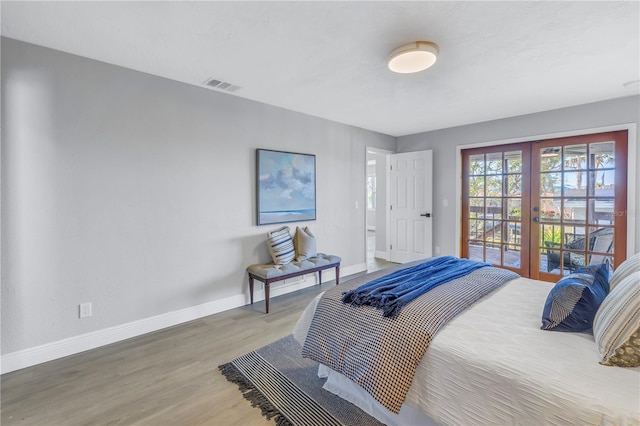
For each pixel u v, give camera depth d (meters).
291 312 3.20
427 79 2.85
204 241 3.10
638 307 1.14
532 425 1.08
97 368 2.16
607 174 3.54
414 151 5.19
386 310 1.60
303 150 3.99
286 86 3.02
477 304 1.79
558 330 1.44
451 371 1.30
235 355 2.33
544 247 4.02
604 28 2.01
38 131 2.20
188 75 2.76
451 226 4.81
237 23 1.94
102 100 2.47
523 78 2.83
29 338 2.19
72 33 2.05
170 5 1.75
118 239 2.57
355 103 3.56
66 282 2.33
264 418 1.67
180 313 2.94
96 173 2.46
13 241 2.12
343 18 1.89
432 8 1.79
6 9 1.77
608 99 3.44
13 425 1.63
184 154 2.94
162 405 1.78
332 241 4.43
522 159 4.15
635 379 1.07
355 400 1.77
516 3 1.75
